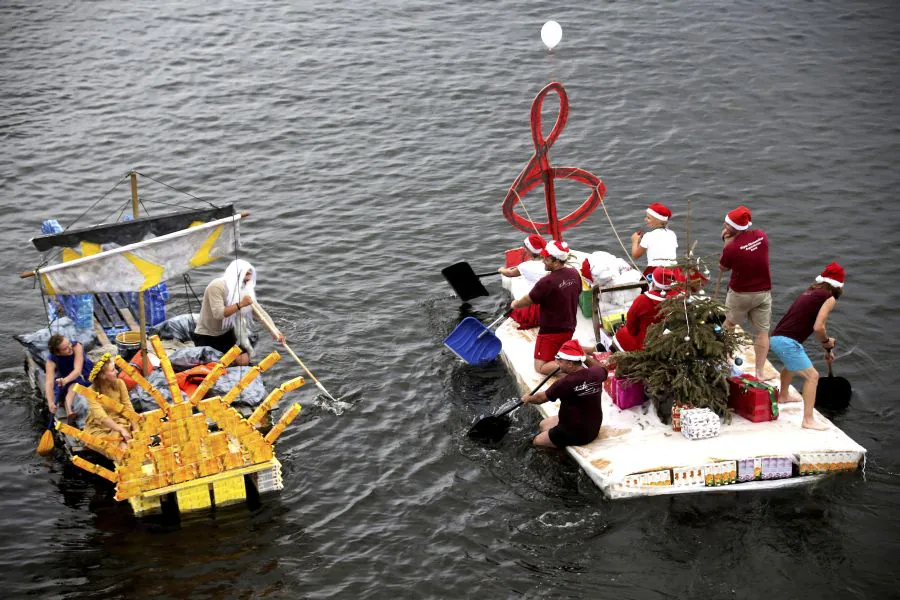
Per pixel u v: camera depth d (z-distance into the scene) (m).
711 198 17.50
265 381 12.78
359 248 16.19
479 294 14.61
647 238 12.78
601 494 10.69
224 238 11.77
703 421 11.04
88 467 10.25
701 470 10.70
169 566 9.80
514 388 12.71
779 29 24.14
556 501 10.63
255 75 22.36
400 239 16.45
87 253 11.31
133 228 11.45
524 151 19.28
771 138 19.50
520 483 10.93
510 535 10.16
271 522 10.43
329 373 13.00
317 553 9.98
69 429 10.26
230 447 10.80
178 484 10.42
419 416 12.15
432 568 9.75
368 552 9.98
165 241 11.37
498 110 20.83
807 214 16.89
